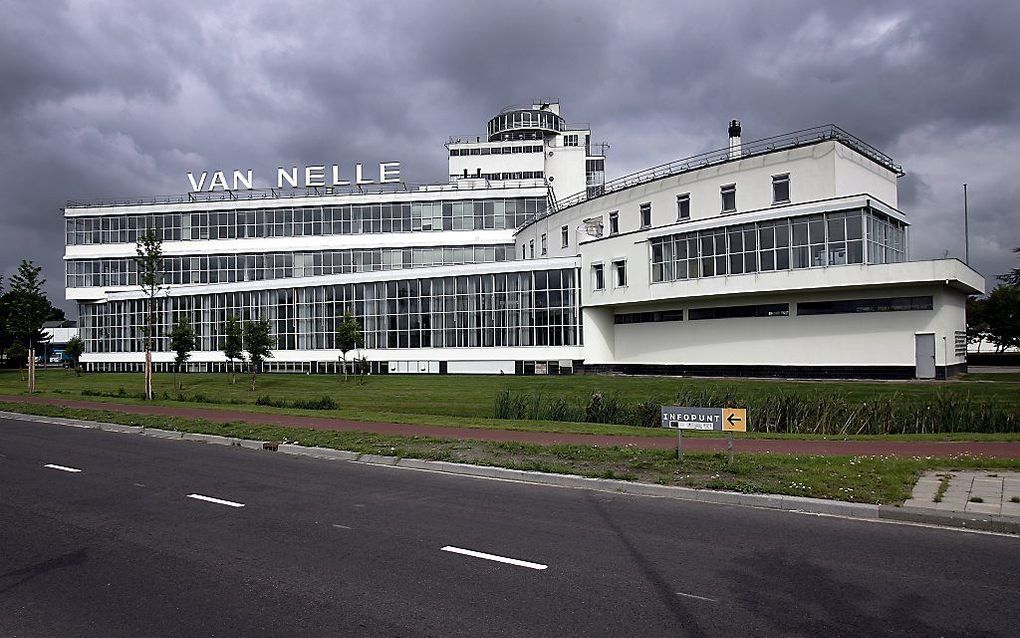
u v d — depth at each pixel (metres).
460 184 73.31
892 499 10.11
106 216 74.56
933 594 6.59
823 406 21.16
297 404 29.23
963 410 20.39
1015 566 7.45
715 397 22.91
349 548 8.29
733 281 39.41
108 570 7.51
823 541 8.50
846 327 36.69
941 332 33.97
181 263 73.25
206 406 28.62
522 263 52.25
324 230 71.69
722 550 8.13
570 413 23.70
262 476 13.43
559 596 6.59
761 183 40.78
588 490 11.90
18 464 15.04
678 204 45.59
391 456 15.09
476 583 6.99
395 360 56.09
